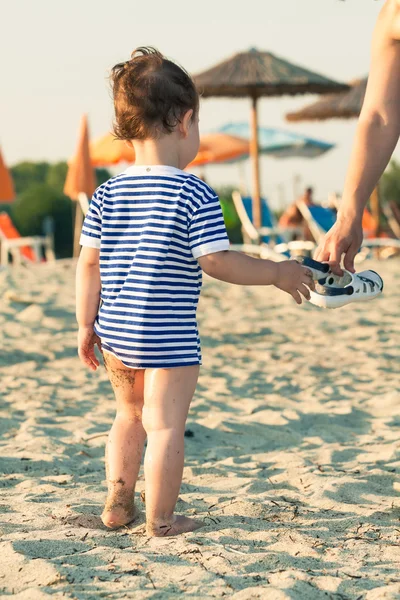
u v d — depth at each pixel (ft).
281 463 11.85
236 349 22.06
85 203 50.83
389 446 12.65
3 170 51.62
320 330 24.85
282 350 21.93
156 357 8.38
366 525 9.00
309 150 64.03
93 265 9.08
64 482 10.91
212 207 8.47
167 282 8.41
